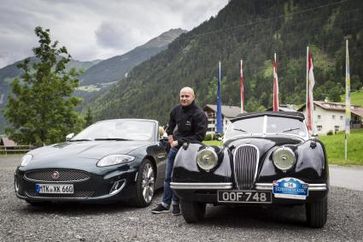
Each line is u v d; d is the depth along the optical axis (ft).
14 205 20.62
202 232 15.12
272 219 17.61
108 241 13.62
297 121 20.22
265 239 14.11
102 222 16.65
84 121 121.80
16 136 114.52
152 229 15.51
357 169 52.03
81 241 13.58
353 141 91.50
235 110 353.31
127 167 19.25
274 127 19.85
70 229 15.31
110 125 24.47
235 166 15.94
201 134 18.63
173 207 18.31
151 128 24.08
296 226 16.29
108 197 18.40
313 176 14.90
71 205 20.66
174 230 15.42
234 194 15.53
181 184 16.05
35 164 18.76
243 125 20.43
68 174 18.34
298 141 18.29
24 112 112.16
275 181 15.19
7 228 15.37
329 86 552.41
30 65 118.83
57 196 18.30
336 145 91.66
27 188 18.67
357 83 557.74
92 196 18.26
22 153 126.72
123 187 18.97
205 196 15.87
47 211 19.06
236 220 17.40
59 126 115.03
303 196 14.85
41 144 114.52
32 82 118.42
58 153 19.58
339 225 16.56
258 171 15.66
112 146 20.58
